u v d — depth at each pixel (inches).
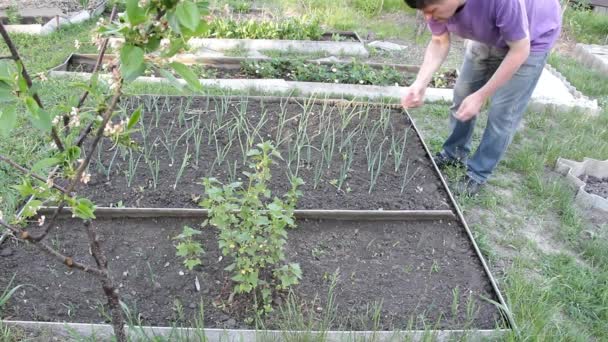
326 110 209.9
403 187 168.2
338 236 146.9
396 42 309.0
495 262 147.1
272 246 122.2
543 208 170.7
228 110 205.2
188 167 170.1
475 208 168.9
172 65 72.5
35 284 123.6
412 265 139.7
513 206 172.1
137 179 162.2
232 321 118.3
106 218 144.8
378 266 138.3
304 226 148.9
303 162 177.6
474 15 131.8
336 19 326.0
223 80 230.4
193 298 123.8
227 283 127.7
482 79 161.0
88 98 189.9
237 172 169.6
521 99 154.8
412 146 192.5
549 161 196.7
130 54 67.8
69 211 142.6
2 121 69.9
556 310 127.5
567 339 123.0
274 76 245.4
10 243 134.3
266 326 117.8
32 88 74.0
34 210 83.2
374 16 350.0
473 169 173.2
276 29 289.4
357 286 131.4
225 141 185.0
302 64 249.1
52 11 301.6
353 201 161.0
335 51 282.5
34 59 239.0
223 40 273.9
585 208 175.2
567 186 182.2
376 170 177.3
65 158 81.2
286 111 207.5
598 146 205.8
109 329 113.0
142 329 109.7
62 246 134.7
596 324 130.4
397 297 129.4
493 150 166.4
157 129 189.2
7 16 283.0
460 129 174.2
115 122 187.6
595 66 292.7
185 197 155.9
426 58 153.7
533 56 145.4
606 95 258.5
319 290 129.0
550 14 144.4
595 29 344.2
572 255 154.2
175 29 66.7
